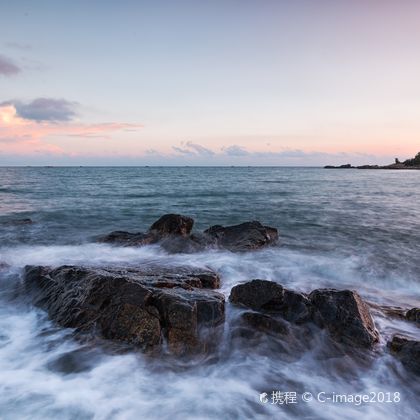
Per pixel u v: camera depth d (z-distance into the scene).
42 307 8.13
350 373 6.17
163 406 5.17
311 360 6.51
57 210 25.25
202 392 5.53
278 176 106.25
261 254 13.91
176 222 15.40
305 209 27.81
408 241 16.70
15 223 19.52
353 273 11.78
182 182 70.19
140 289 7.14
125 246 14.30
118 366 6.04
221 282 10.34
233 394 5.52
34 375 5.84
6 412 4.93
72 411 5.00
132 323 6.58
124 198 35.53
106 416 4.91
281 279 11.02
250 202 32.69
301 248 15.19
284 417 5.04
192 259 12.88
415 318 7.79
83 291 7.70
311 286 10.44
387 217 23.91
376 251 14.79
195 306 6.95
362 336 6.79
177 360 6.25
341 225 20.86
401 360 6.31
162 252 13.72
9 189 43.81
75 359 6.24
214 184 63.31
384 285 10.84
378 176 103.44
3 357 6.33
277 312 7.60
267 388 5.71
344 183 66.75
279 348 6.78
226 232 15.72
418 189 50.59
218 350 6.66
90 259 12.57
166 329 6.57
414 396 5.65
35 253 13.42
